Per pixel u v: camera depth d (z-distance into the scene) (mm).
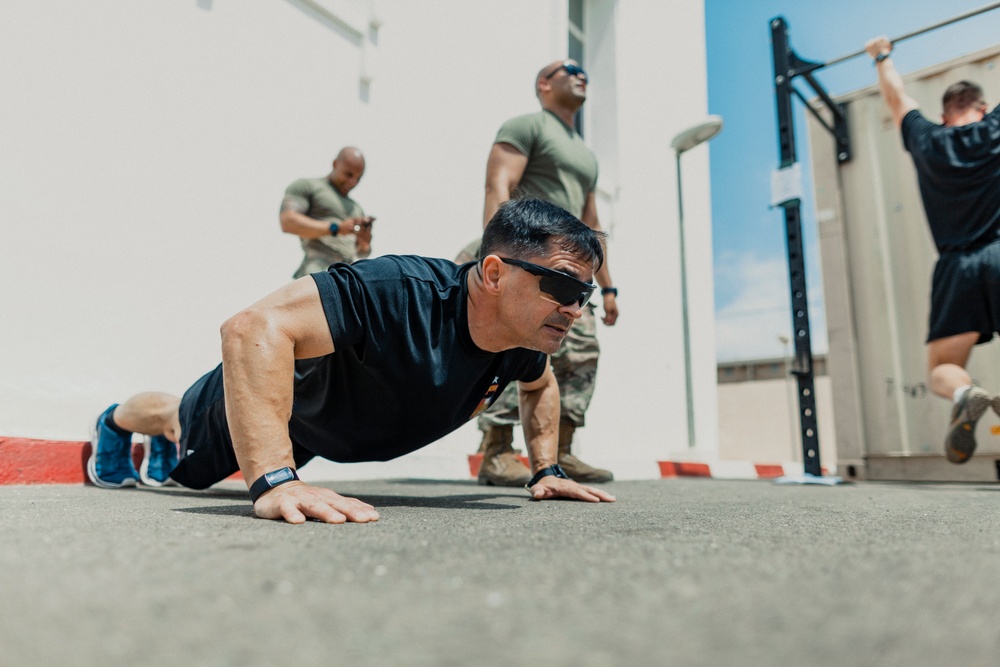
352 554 749
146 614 472
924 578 633
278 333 1274
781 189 3930
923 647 406
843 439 4754
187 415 1801
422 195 3982
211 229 3000
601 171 5918
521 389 1980
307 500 1171
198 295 2939
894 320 4688
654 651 395
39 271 2455
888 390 4660
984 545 900
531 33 5047
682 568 679
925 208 3352
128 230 2719
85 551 735
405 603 513
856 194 4895
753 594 553
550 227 1411
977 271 3115
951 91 3510
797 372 3828
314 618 466
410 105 3971
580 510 1513
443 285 1479
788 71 4012
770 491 2713
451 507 1565
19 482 2262
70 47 2574
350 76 3650
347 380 1496
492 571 651
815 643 413
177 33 2928
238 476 2938
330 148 3514
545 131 2826
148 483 2504
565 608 501
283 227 2943
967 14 3354
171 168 2871
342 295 1345
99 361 2607
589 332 2979
